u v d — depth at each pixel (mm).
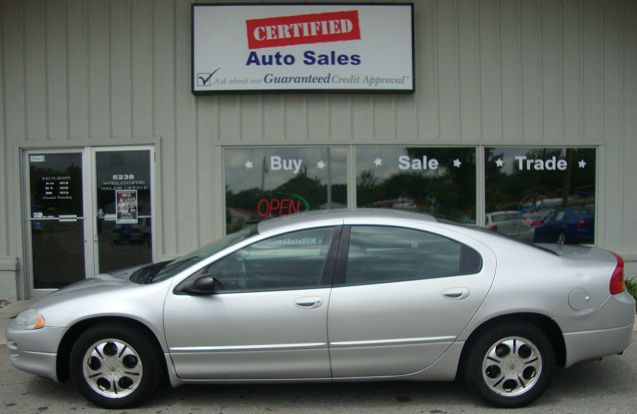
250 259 4227
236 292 4137
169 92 8078
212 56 7969
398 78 8094
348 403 4375
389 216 4410
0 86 8164
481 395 4148
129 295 4172
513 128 8352
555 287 4113
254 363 4105
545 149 8398
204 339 4090
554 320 4102
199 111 8078
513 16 8320
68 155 8211
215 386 4746
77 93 8133
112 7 8070
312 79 8016
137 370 4211
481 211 8297
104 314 4125
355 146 8156
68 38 8102
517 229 8359
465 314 4070
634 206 8469
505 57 8328
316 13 8000
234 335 4082
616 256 4559
